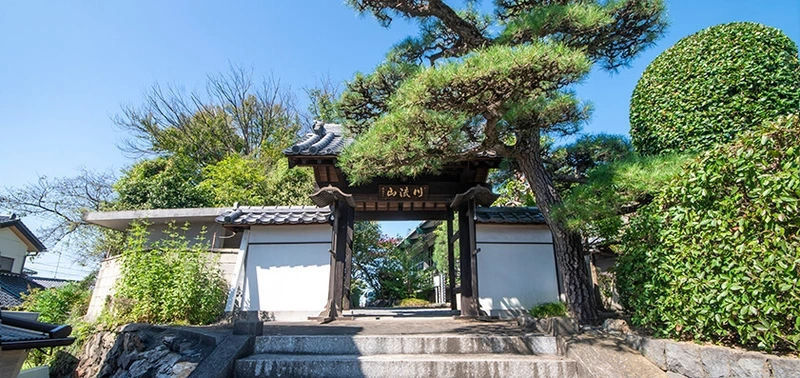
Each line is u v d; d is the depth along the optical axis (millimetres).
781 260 2590
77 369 6352
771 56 4672
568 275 4969
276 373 3680
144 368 4379
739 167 2883
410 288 15906
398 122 4121
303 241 7520
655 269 3762
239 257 7383
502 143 4984
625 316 4828
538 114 4152
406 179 6879
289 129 20703
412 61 6145
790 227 2598
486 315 6527
